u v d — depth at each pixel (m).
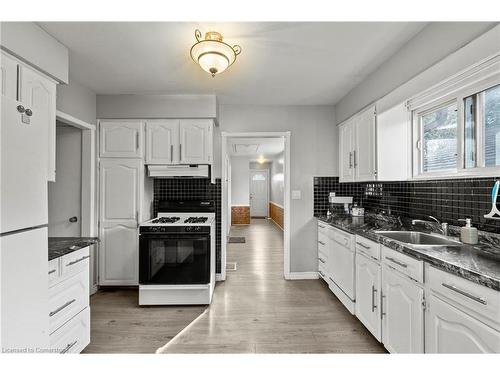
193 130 3.11
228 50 1.87
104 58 2.22
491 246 1.61
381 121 2.45
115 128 3.09
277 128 3.53
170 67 2.40
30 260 1.27
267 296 2.95
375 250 1.98
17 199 1.19
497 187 1.62
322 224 3.26
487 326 1.09
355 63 2.32
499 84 1.56
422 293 1.46
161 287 2.70
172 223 2.87
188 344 2.04
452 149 2.06
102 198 3.07
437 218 2.19
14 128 1.17
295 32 1.85
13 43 1.55
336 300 2.84
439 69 1.73
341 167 3.34
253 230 7.52
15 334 1.18
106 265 3.06
